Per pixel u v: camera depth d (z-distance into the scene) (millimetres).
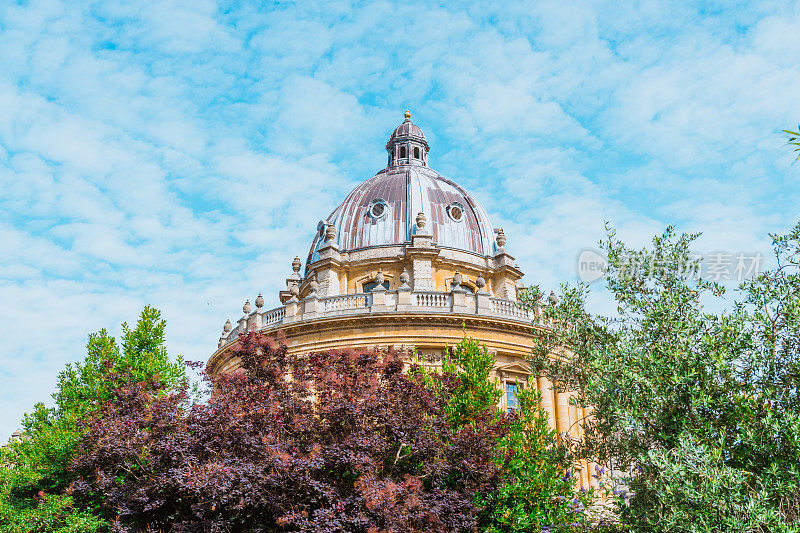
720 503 13508
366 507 18234
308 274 46000
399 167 51750
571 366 19578
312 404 22891
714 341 15836
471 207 47312
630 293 18188
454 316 35219
